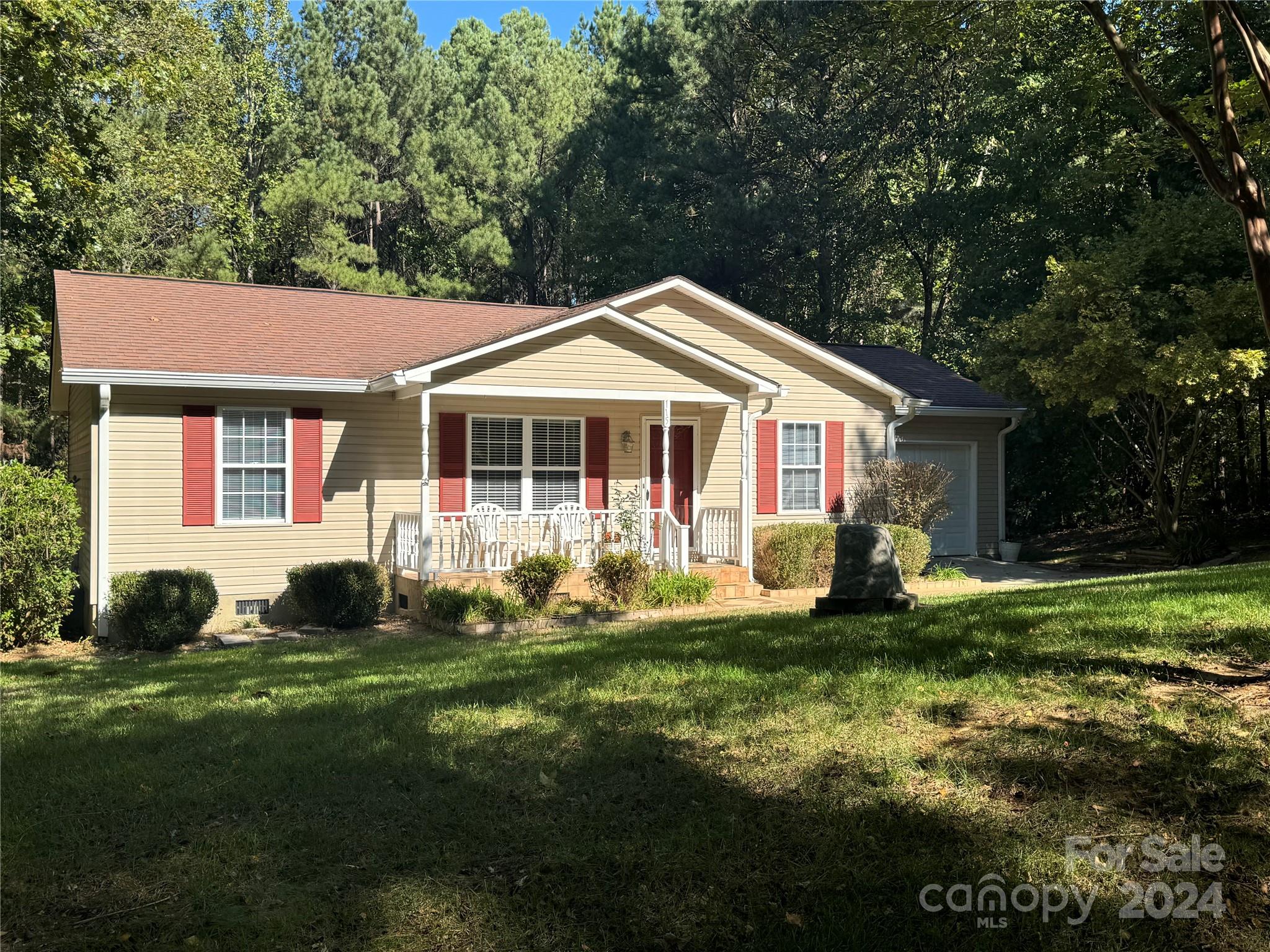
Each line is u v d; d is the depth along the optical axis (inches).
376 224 1578.5
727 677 266.5
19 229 906.1
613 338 619.2
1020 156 944.3
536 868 166.1
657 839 173.5
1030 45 916.6
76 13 632.4
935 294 1453.0
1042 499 960.3
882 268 1461.6
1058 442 911.7
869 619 353.4
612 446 687.7
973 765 192.7
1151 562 725.3
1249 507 852.0
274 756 223.9
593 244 1379.2
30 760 234.4
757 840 171.2
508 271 1624.0
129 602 507.5
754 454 736.3
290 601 583.8
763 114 1354.6
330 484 604.1
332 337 662.5
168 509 557.9
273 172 1477.6
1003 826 170.2
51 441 1123.9
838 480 765.9
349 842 177.0
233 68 1455.5
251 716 270.8
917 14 437.4
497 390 586.2
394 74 1710.1
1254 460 864.9
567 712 245.6
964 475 842.8
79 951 145.6
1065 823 169.6
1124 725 204.8
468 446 642.8
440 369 573.6
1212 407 717.9
